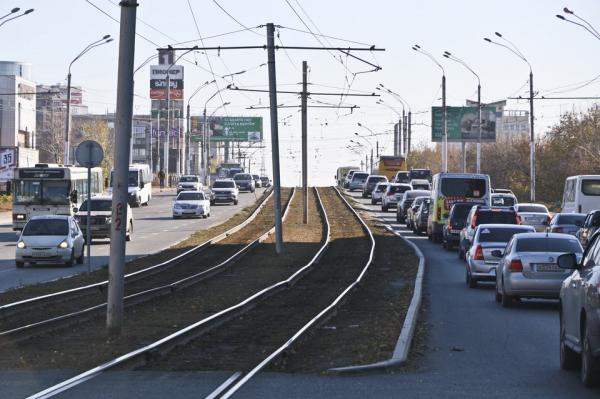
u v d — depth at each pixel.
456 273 72.19
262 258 86.94
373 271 73.88
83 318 44.72
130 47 36.44
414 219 127.12
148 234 117.62
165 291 58.34
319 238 113.25
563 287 30.20
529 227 61.81
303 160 134.75
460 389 26.53
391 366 29.98
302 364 31.09
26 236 75.88
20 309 47.97
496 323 43.06
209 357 32.78
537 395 25.72
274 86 89.56
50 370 29.86
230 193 194.88
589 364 26.19
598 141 167.88
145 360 31.55
